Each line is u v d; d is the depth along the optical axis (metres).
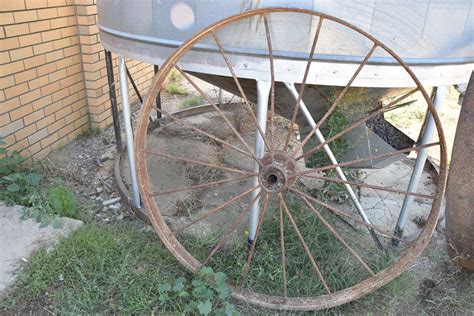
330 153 2.07
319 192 2.47
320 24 1.59
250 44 1.77
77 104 3.55
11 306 1.93
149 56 2.02
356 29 1.55
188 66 1.90
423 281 2.21
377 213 2.71
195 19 1.82
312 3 1.66
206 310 1.82
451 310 2.04
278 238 2.33
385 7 1.66
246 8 1.73
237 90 2.22
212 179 3.08
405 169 3.35
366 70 1.76
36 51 3.00
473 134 1.78
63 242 2.26
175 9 1.85
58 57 3.24
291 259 2.20
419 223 2.69
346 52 1.73
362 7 1.66
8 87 2.80
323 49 1.73
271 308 1.98
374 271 2.17
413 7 1.67
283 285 2.02
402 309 2.04
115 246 2.27
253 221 2.19
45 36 3.06
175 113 4.09
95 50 3.50
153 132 3.75
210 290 1.94
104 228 2.46
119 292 2.03
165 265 2.19
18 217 2.45
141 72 4.46
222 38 1.79
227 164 3.29
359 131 2.26
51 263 2.13
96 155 3.40
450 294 2.11
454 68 1.84
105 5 2.21
